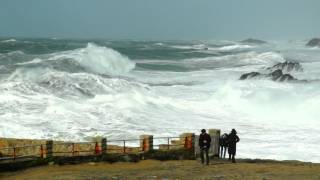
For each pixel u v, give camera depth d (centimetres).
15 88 4162
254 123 3712
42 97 3962
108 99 4103
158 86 5328
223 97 4506
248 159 2616
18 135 2995
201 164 2391
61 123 3319
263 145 3033
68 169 2242
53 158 2345
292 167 2281
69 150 2458
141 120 3584
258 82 5369
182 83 5753
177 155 2600
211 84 5553
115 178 2022
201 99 4553
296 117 3916
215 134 2720
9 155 2361
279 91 4494
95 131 3192
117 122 3472
